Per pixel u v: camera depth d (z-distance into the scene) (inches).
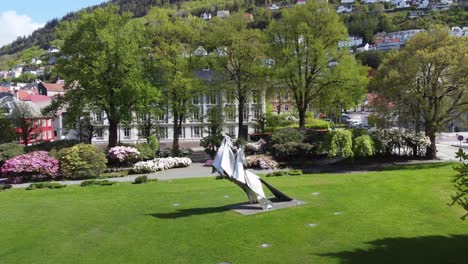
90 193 962.1
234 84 1907.0
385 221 625.9
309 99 1754.4
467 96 1510.8
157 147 1957.4
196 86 1800.0
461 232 569.0
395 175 1085.8
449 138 2667.3
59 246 556.4
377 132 1595.7
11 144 1453.0
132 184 1096.8
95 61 1526.8
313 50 1646.2
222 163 665.0
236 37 1733.5
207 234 583.5
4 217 727.7
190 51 1893.5
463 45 1438.2
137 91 1528.1
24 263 494.9
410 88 1501.0
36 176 1248.8
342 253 491.5
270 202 719.7
